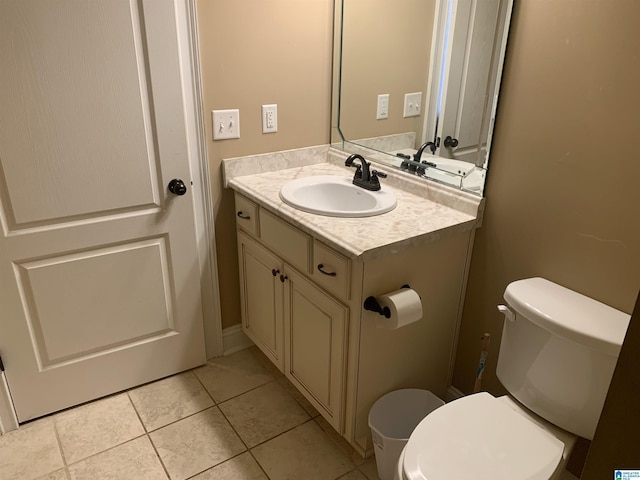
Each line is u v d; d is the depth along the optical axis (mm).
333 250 1511
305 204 1785
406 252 1522
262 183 1980
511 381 1481
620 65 1219
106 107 1646
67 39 1517
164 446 1777
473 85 1577
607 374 1232
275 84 2010
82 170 1670
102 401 1994
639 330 754
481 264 1728
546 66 1376
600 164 1312
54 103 1557
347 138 2184
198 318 2129
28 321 1751
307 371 1837
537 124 1436
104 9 1544
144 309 1978
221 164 1997
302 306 1759
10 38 1439
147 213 1849
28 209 1621
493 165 1591
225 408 1971
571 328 1261
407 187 1890
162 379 2133
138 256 1887
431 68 1713
